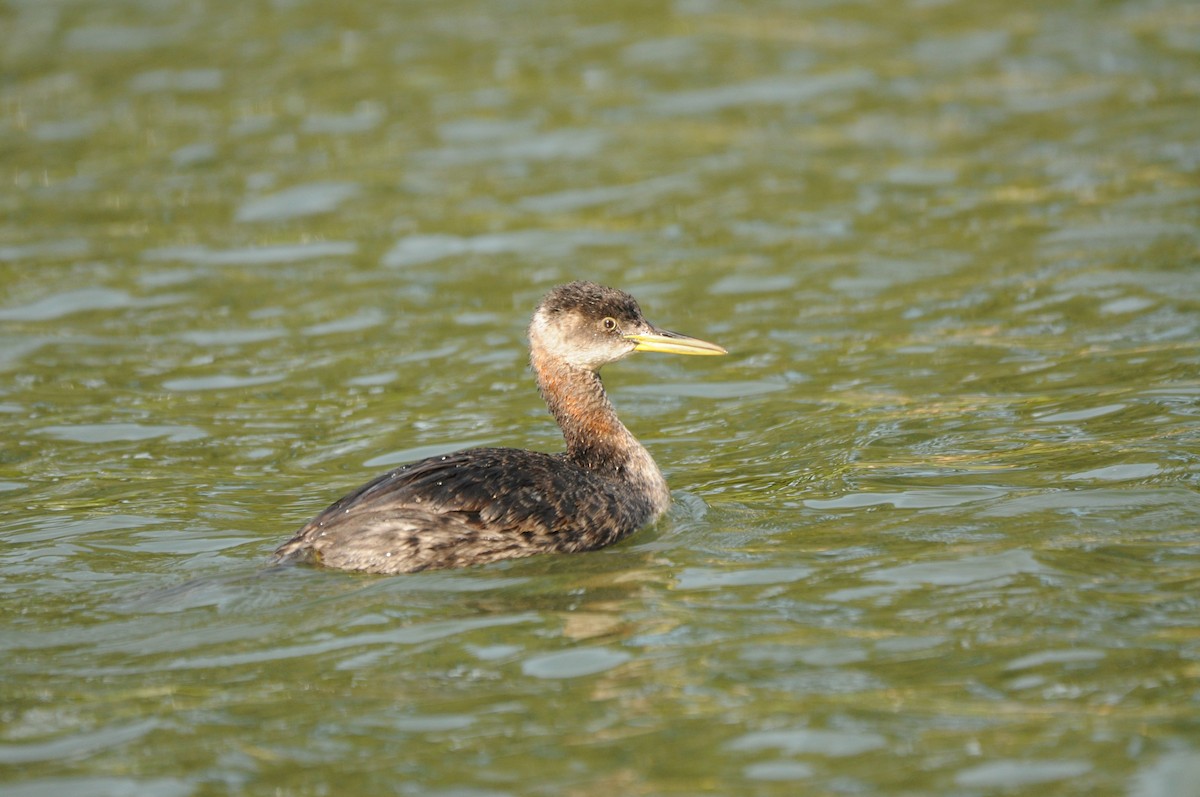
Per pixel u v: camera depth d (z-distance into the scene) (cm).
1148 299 1884
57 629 1080
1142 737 884
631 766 873
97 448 1577
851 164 2522
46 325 1962
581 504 1255
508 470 1249
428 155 2616
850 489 1356
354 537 1183
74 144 2692
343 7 3447
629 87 2914
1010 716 914
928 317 1909
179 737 921
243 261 2195
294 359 1859
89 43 3225
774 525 1281
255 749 905
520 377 1789
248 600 1124
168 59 3123
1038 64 2950
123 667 1019
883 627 1045
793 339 1870
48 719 948
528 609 1101
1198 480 1302
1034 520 1238
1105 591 1083
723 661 1001
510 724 927
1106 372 1655
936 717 916
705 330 1914
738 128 2700
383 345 1898
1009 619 1045
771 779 855
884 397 1648
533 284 2092
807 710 930
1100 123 2622
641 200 2394
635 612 1091
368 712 948
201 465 1526
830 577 1142
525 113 2792
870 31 3203
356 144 2666
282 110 2833
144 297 2059
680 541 1255
